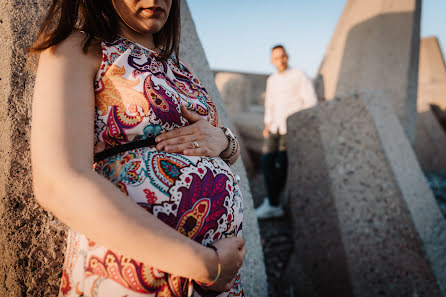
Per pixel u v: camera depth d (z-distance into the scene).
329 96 3.62
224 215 0.62
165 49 0.79
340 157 1.93
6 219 0.78
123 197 0.45
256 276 1.37
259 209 2.88
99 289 0.50
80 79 0.51
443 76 6.81
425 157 4.27
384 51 3.27
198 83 0.77
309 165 2.14
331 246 1.98
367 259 1.78
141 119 0.55
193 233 0.56
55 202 0.43
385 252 1.71
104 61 0.55
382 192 1.72
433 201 1.87
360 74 3.34
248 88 4.91
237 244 0.57
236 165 1.45
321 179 2.05
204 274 0.48
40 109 0.47
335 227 1.95
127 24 0.64
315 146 2.09
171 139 0.59
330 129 1.98
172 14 0.83
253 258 1.38
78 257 0.55
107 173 0.54
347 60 3.54
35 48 0.54
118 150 0.55
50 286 0.80
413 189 1.75
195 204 0.57
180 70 0.74
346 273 1.89
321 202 2.05
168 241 0.45
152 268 0.50
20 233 0.78
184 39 1.47
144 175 0.53
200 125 0.67
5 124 0.82
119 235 0.43
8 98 0.82
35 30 0.88
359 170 1.83
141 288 0.50
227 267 0.52
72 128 0.46
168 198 0.54
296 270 2.24
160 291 0.51
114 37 0.61
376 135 1.74
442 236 1.73
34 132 0.46
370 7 3.51
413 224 1.58
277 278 2.22
